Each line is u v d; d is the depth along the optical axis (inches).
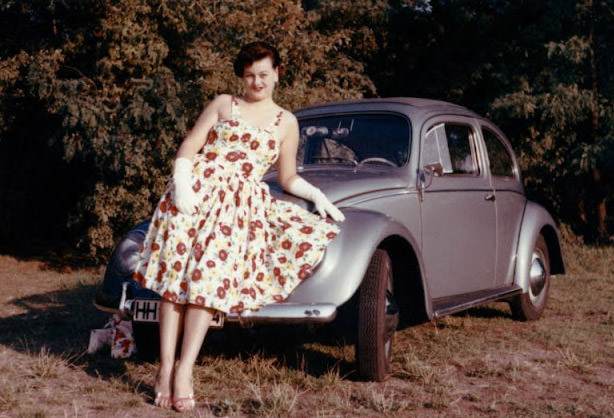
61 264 544.4
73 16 521.3
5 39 541.0
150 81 452.4
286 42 497.4
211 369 169.9
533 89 550.3
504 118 555.5
